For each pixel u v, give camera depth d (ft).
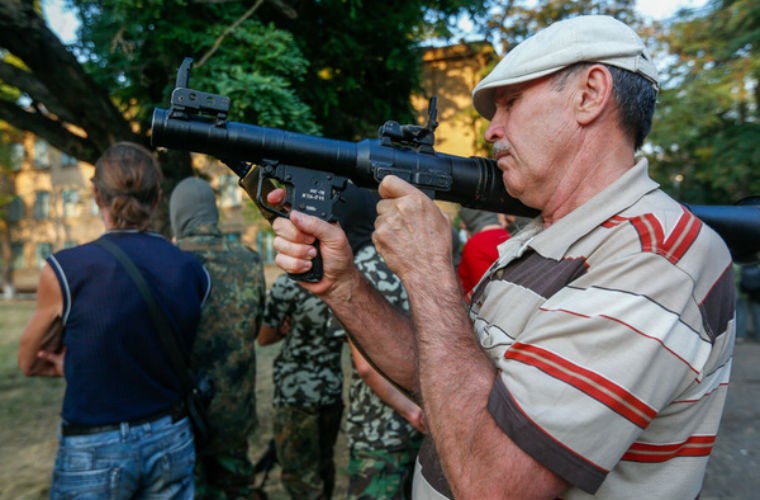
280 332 9.09
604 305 2.64
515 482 2.56
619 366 2.52
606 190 3.05
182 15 11.09
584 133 3.18
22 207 86.48
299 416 8.70
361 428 6.98
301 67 11.49
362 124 15.06
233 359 7.55
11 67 13.57
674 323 2.61
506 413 2.62
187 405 6.18
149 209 6.23
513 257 3.51
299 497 8.74
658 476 2.84
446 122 38.19
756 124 25.35
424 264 3.08
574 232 3.09
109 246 5.79
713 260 2.84
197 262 6.66
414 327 3.06
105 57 13.16
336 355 9.02
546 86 3.22
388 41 13.88
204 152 3.35
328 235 3.51
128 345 5.59
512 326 3.25
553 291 3.06
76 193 83.05
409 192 3.22
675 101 25.53
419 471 3.78
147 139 14.32
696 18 25.89
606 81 3.08
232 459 8.17
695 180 29.86
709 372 2.84
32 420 16.06
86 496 5.44
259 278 8.07
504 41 30.66
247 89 10.37
